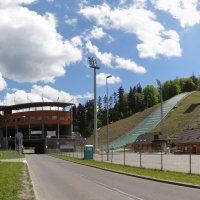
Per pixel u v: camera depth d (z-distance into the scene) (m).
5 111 161.00
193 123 138.38
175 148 98.69
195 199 16.25
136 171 33.91
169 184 23.36
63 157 81.56
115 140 160.25
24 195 18.00
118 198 16.80
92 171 37.12
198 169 34.78
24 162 56.78
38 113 146.25
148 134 118.44
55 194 18.77
